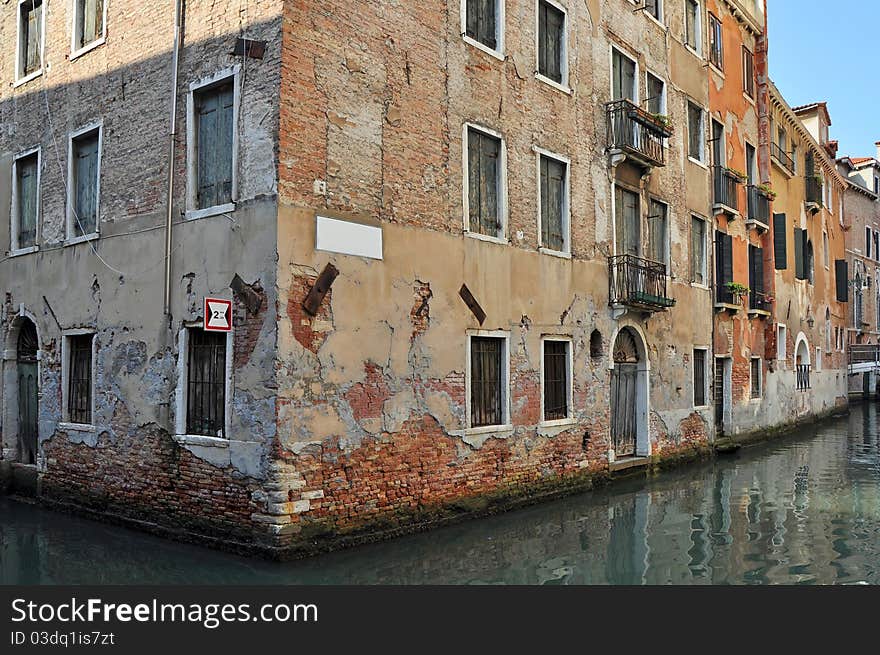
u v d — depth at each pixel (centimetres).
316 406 884
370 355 952
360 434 934
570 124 1345
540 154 1271
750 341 2103
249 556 855
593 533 1014
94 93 1125
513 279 1194
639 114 1488
